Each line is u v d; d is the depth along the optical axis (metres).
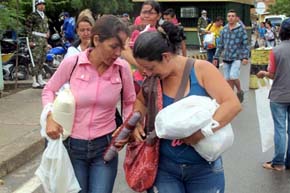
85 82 3.69
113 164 3.81
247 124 9.27
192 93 3.17
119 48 3.54
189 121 2.97
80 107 3.70
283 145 6.42
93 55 3.68
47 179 3.64
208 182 3.26
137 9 34.03
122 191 5.75
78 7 26.19
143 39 3.06
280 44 6.22
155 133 3.19
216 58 11.85
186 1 32.09
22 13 14.70
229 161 6.94
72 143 3.74
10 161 6.44
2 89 11.45
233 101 3.09
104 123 3.75
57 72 3.78
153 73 3.14
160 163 3.28
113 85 3.73
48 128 3.61
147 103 3.32
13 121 8.50
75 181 3.67
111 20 3.53
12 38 14.85
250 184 6.04
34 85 12.19
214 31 17.66
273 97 6.32
